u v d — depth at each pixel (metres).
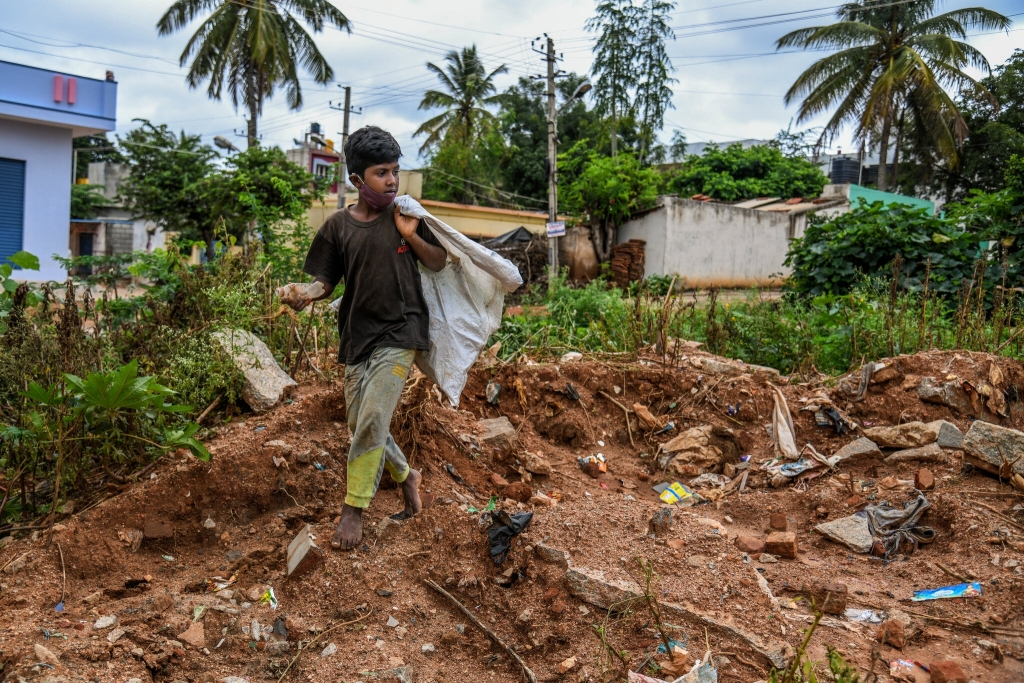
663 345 6.00
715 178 31.64
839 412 5.30
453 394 3.40
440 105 33.19
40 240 15.80
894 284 6.82
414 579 3.17
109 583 3.12
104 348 4.46
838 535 3.94
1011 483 4.08
